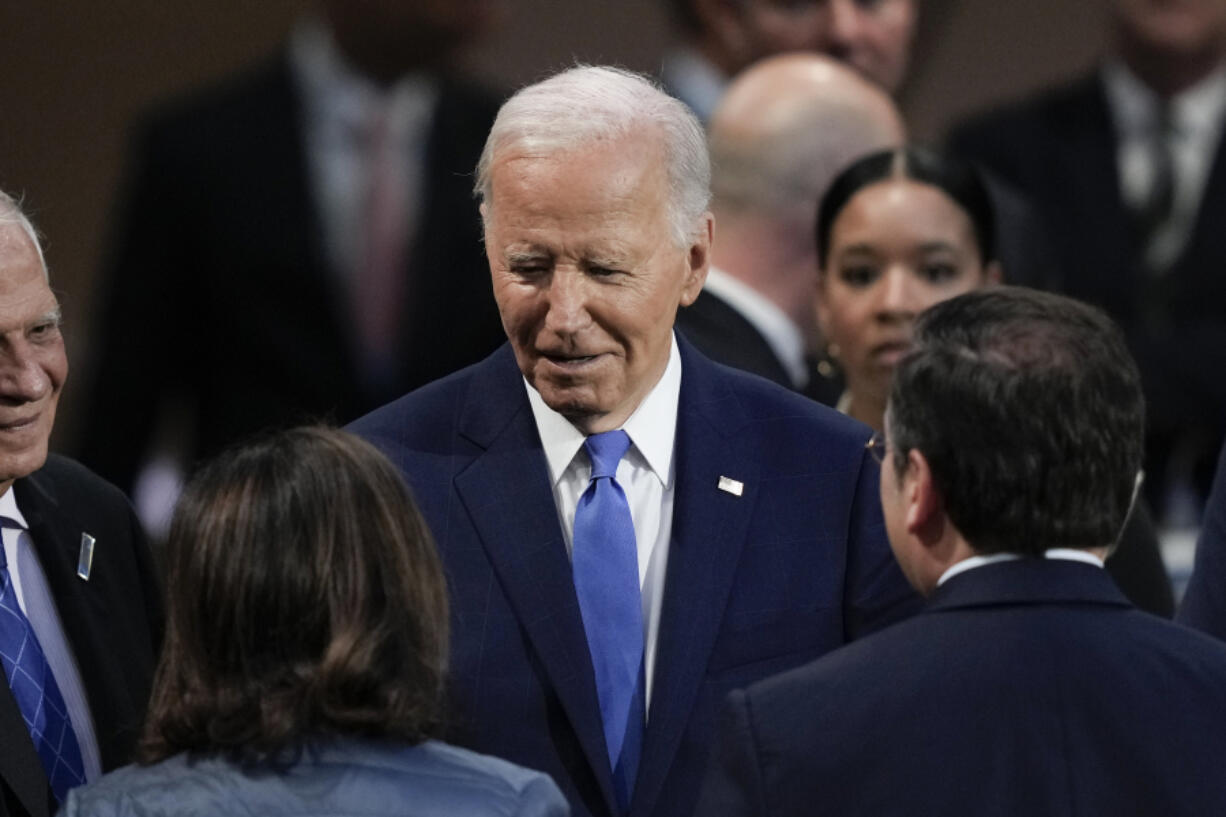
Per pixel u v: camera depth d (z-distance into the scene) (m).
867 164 12.61
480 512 9.14
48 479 9.98
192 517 7.50
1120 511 7.57
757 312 13.76
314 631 7.36
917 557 7.79
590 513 9.12
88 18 22.56
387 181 20.36
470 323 20.44
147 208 20.06
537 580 9.02
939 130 23.23
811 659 9.16
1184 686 7.31
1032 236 15.16
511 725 8.90
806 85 14.45
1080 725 7.20
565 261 8.56
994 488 7.43
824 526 9.30
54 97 22.62
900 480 7.75
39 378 9.08
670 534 9.19
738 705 7.41
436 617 7.65
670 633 9.01
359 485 7.56
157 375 20.17
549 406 8.89
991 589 7.46
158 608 10.34
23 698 9.25
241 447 7.71
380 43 20.25
